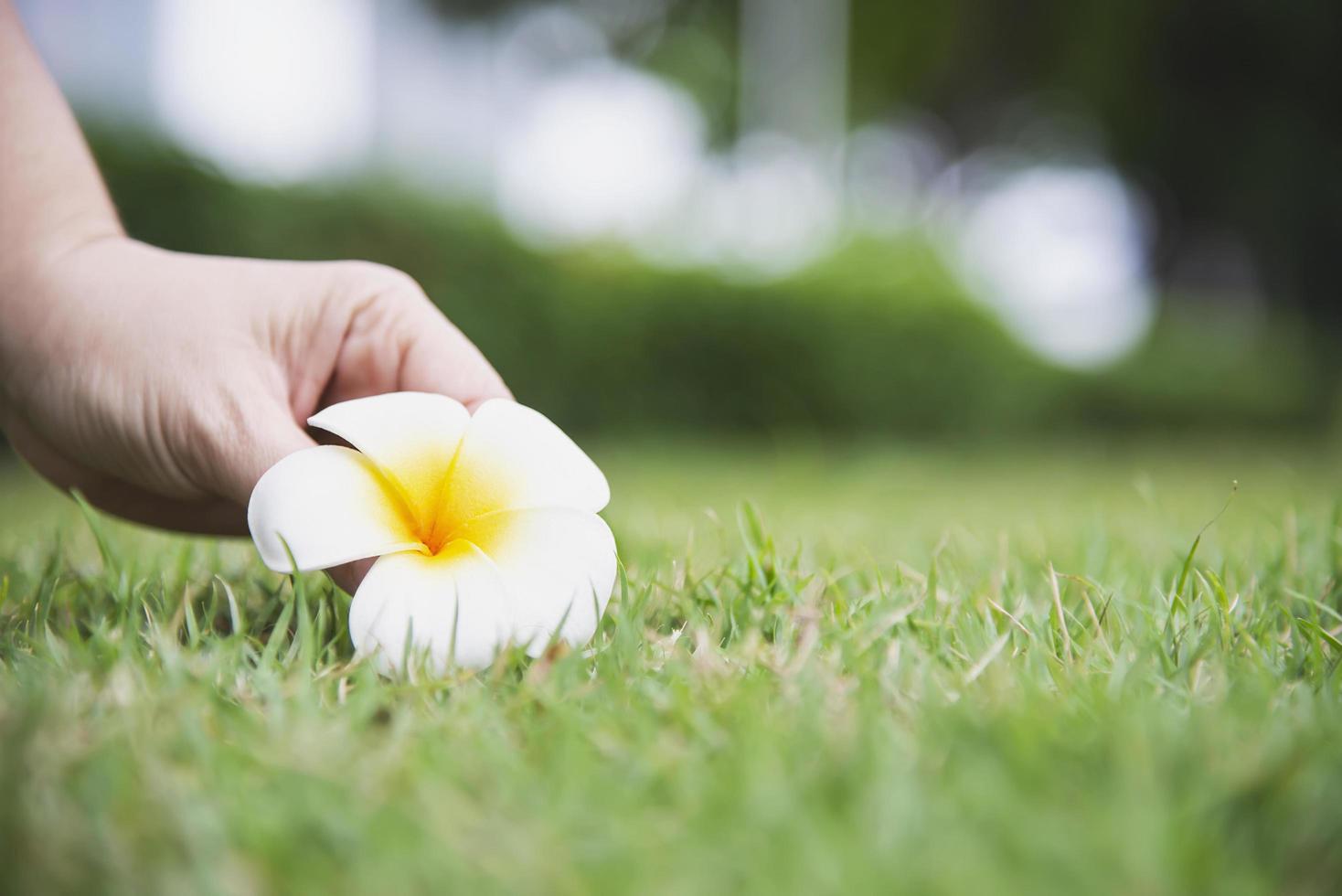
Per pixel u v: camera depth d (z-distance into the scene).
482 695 0.51
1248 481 1.79
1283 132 5.72
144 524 0.63
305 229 2.14
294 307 0.59
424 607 0.51
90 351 0.59
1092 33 6.03
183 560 0.63
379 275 0.61
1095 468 2.21
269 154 4.28
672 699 0.51
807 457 2.32
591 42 8.05
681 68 7.99
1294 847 0.45
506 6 6.99
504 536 0.53
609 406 2.63
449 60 5.35
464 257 2.38
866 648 0.54
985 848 0.44
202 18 4.00
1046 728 0.48
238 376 0.58
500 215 2.52
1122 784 0.46
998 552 0.71
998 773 0.46
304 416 0.60
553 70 7.93
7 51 0.63
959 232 3.34
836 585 0.61
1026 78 6.87
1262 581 0.64
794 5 5.19
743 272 2.78
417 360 0.60
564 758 0.47
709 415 2.70
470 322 2.42
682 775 0.47
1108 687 0.51
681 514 1.03
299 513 0.51
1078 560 0.69
